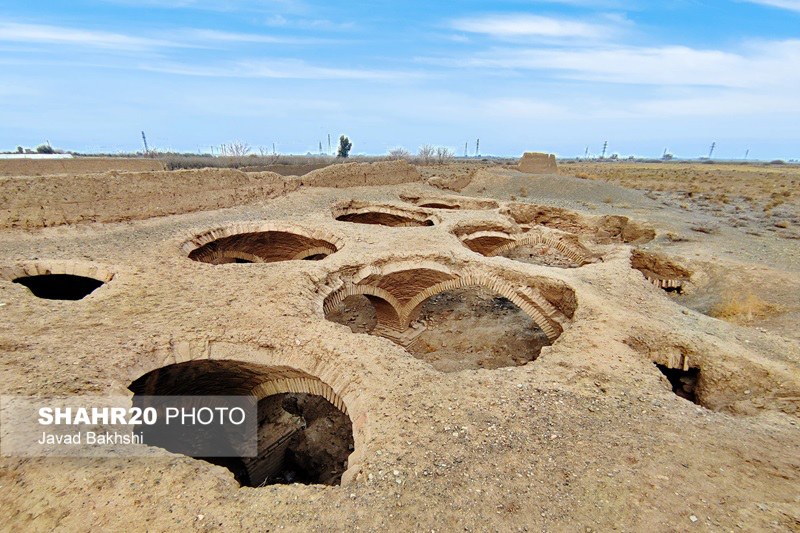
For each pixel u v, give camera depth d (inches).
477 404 214.2
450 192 1100.5
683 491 162.7
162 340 253.6
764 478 171.0
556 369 253.1
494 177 1214.3
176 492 154.9
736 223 762.2
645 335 302.5
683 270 523.8
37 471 156.0
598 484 166.4
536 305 414.3
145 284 339.3
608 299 364.2
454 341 522.9
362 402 216.4
